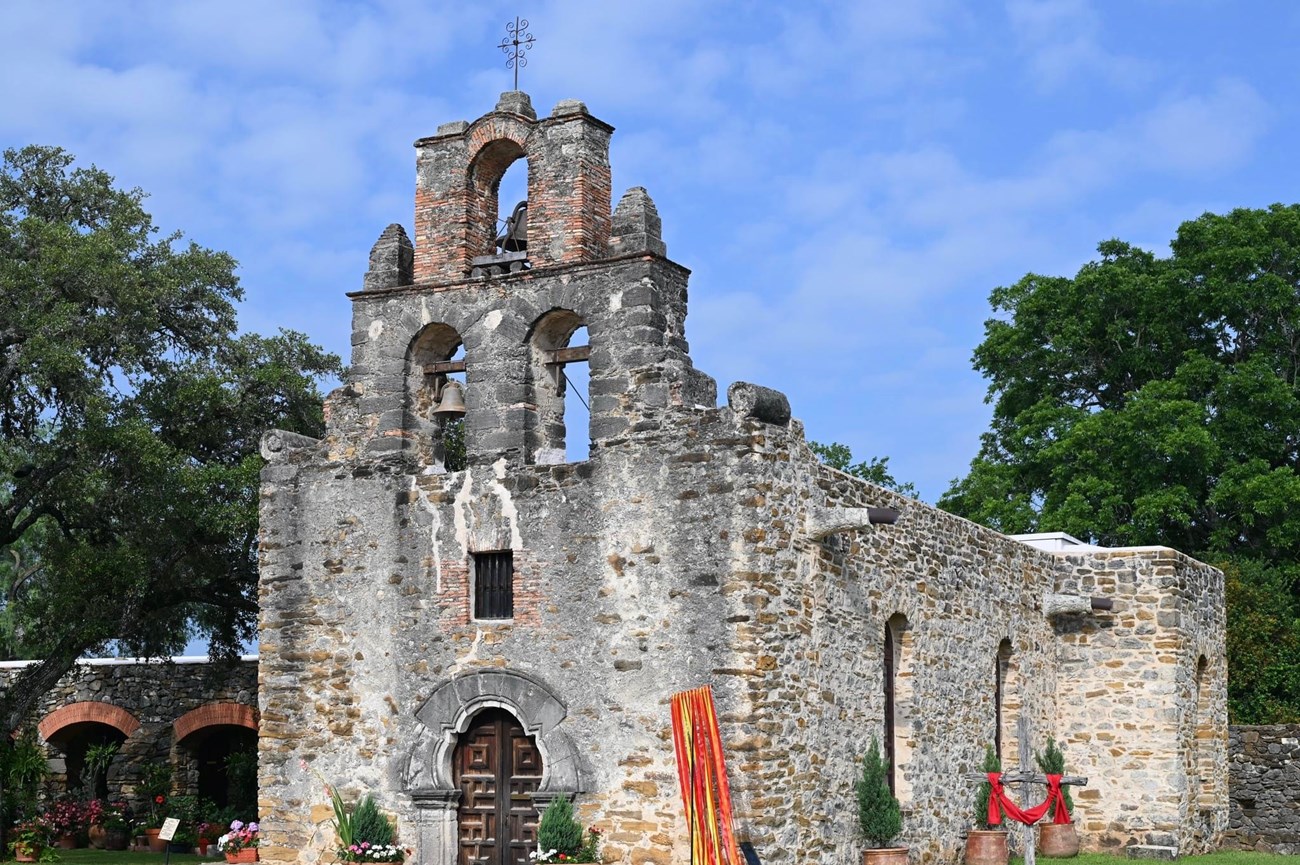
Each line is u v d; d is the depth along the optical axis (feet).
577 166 57.93
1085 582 78.59
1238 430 115.75
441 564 57.98
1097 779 76.89
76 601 76.84
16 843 76.38
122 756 88.84
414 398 60.44
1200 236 122.11
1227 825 84.64
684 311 57.26
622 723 53.78
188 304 85.35
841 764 56.70
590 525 55.26
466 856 56.70
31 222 77.10
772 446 53.83
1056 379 126.62
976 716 68.39
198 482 75.10
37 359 72.33
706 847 49.96
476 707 56.54
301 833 59.21
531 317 57.36
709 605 52.70
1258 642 101.55
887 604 61.11
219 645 86.22
